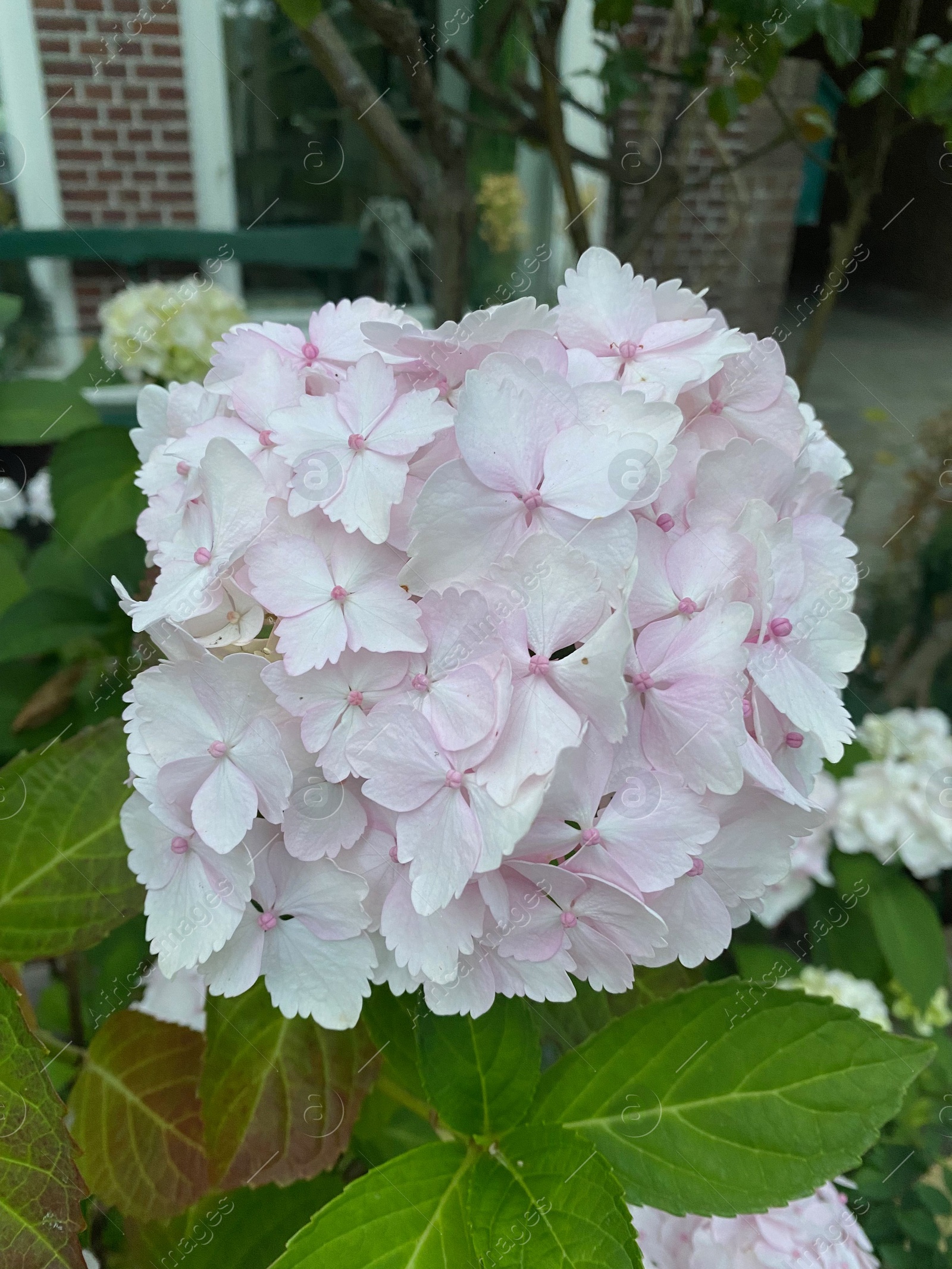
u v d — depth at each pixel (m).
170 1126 0.27
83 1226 0.21
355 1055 0.26
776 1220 0.30
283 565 0.21
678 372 0.23
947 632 0.67
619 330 0.25
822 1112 0.24
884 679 0.71
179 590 0.22
